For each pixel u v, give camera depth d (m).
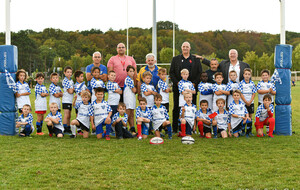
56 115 7.08
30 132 7.09
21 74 7.28
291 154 5.34
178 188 3.84
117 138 6.87
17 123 6.97
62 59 65.44
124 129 6.93
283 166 4.67
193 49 63.00
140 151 5.56
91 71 7.32
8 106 7.16
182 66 7.58
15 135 7.22
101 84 7.30
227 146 5.98
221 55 67.00
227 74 7.48
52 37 76.50
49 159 5.02
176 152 5.50
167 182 4.04
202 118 7.02
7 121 7.18
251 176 4.24
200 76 7.62
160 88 7.52
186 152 5.50
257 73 66.62
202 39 68.00
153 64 7.59
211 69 7.66
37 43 74.44
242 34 72.38
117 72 7.57
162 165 4.73
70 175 4.28
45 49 69.19
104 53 71.25
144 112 6.85
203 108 7.06
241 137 7.01
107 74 7.67
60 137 6.96
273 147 5.89
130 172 4.41
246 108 7.21
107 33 75.56
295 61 74.62
